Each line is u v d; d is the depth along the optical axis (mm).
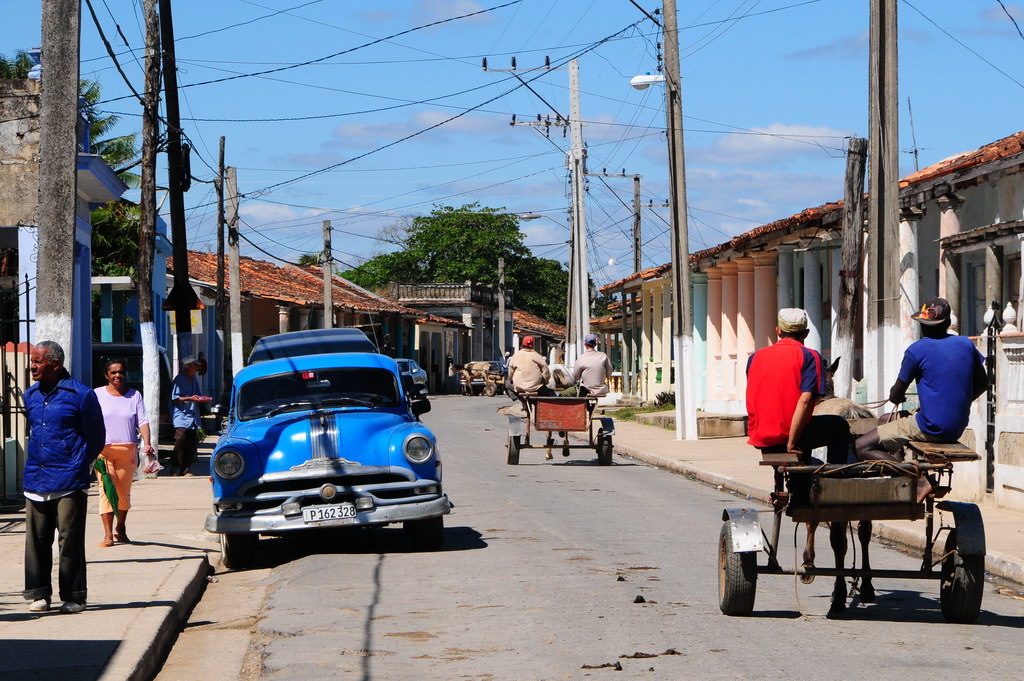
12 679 7953
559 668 8477
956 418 9953
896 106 21312
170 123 25625
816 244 28844
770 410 10078
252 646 9758
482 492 20547
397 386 15680
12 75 49375
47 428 10320
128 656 8602
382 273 105312
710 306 39094
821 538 15320
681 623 9977
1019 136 21938
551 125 46844
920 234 25453
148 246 24453
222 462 13820
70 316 13906
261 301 56688
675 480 22578
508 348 100562
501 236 108000
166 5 25312
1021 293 19609
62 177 13883
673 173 30531
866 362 22141
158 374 24281
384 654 9125
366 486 13875
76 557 10328
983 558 9812
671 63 30109
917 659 8633
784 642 9234
